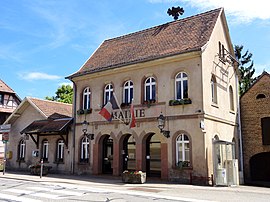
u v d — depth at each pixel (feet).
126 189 46.19
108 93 70.03
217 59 64.59
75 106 74.64
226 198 38.52
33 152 80.33
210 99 58.70
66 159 73.87
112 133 66.49
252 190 48.80
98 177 64.13
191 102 56.39
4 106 129.08
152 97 62.64
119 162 64.59
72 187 47.98
